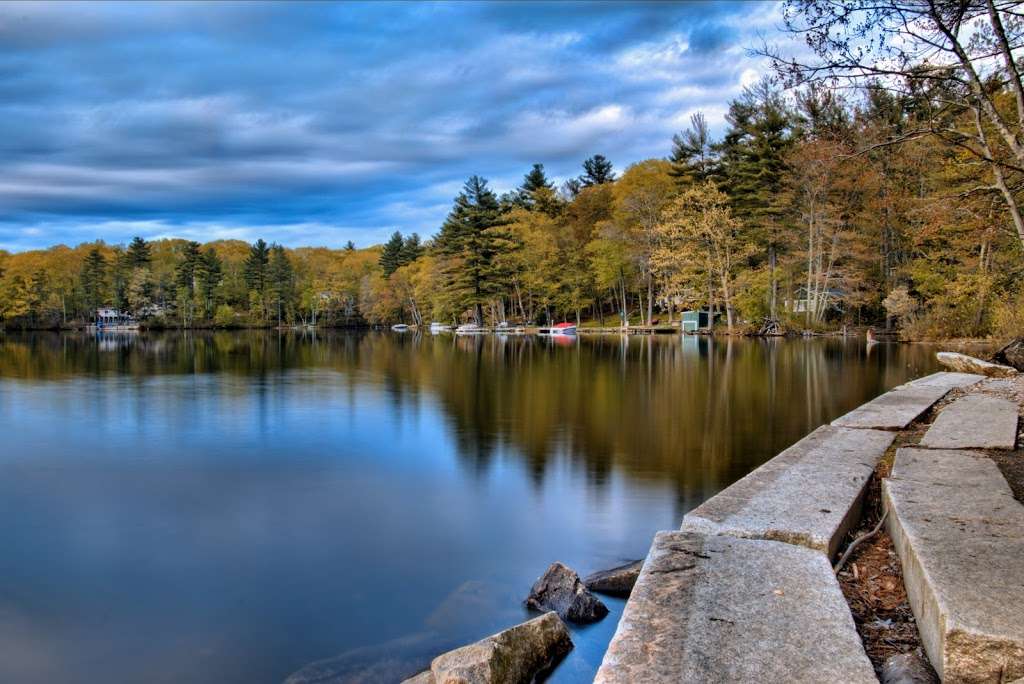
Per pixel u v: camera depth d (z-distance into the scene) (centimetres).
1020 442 721
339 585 685
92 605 646
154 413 1819
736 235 5072
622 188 7531
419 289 8694
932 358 2759
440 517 902
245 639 577
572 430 1477
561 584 586
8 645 572
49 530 866
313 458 1267
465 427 1557
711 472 1099
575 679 448
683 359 3183
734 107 5397
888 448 727
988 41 658
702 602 350
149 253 10419
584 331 6475
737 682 276
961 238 2953
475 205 6862
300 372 2934
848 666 288
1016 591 329
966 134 678
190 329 9975
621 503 945
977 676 287
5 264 11644
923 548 392
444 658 432
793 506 507
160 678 520
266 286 10588
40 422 1681
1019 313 2434
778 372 2483
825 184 3894
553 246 6862
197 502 989
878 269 4541
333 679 493
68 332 8969
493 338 6109
